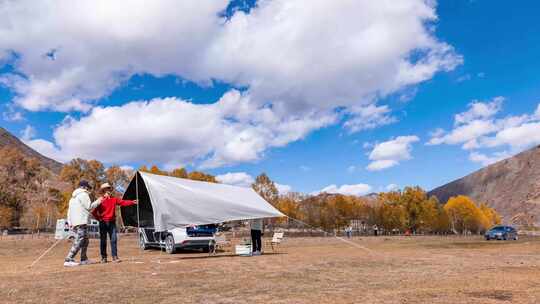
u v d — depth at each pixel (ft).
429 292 22.22
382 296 21.13
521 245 81.82
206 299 20.44
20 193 218.59
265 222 194.08
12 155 240.12
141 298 20.65
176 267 33.55
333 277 28.32
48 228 177.99
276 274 29.66
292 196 229.04
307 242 101.30
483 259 42.24
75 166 187.11
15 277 27.45
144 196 51.11
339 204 209.87
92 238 100.12
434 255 47.80
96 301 19.89
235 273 30.12
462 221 287.69
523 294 21.49
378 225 229.04
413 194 239.91
